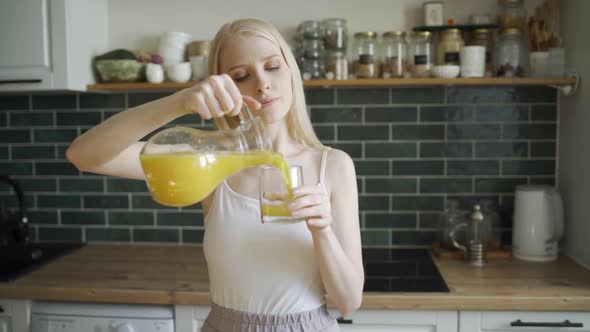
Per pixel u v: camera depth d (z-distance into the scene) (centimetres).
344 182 110
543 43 207
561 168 218
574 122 204
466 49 202
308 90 226
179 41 220
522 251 208
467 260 205
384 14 223
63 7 199
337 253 95
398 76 207
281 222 89
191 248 232
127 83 213
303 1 225
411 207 228
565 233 216
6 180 228
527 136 222
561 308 164
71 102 235
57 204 242
